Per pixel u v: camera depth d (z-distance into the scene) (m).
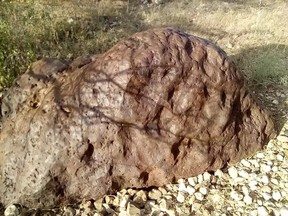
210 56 1.21
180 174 1.22
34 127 1.19
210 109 1.21
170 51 1.17
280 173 1.24
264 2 2.65
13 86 1.43
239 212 1.14
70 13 2.13
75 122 1.15
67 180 1.16
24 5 2.07
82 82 1.18
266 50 1.92
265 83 1.63
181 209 1.15
